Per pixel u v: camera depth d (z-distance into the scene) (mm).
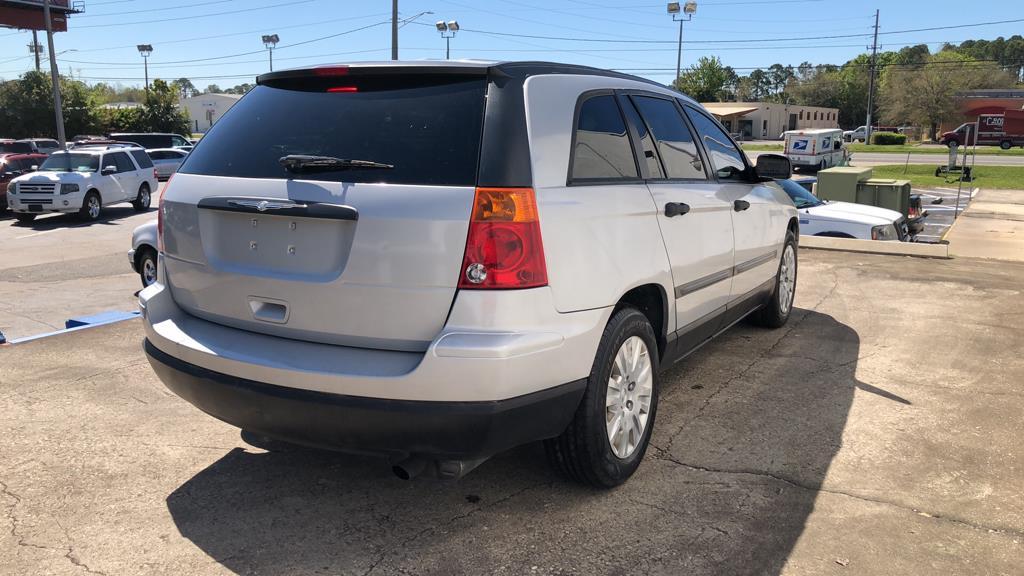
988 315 6641
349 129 3010
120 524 3131
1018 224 18000
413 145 2875
